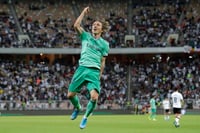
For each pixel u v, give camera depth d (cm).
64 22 11925
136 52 11169
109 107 10338
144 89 10969
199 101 10106
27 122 5569
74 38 11469
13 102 10025
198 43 11100
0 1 12156
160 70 11438
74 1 12488
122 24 11900
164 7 12306
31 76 11100
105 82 11069
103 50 2169
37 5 12256
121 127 4300
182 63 11550
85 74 2127
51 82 11000
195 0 12331
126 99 10744
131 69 11538
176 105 5319
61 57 11700
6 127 4153
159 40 11375
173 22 11825
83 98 9906
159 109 10344
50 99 10538
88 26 11756
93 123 5281
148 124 5125
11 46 11112
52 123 5209
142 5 12419
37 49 11144
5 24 11594
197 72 11256
